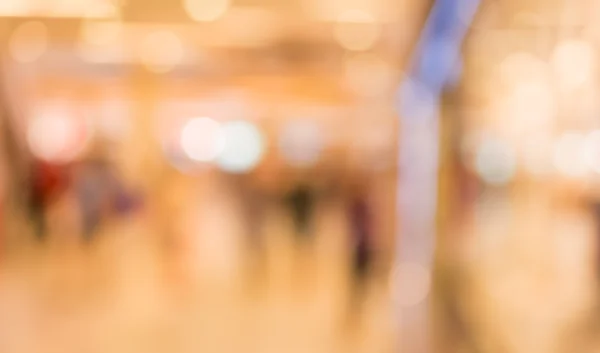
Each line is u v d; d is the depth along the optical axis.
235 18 7.78
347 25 7.67
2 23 7.84
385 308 5.53
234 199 8.67
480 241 3.79
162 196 7.93
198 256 7.37
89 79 10.34
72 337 5.03
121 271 6.93
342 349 4.82
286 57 9.58
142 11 7.54
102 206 8.57
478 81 3.62
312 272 7.02
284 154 11.51
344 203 9.05
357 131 11.35
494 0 2.64
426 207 5.70
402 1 5.92
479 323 3.22
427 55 5.00
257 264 7.21
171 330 5.24
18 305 5.76
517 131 3.25
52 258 7.46
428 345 4.30
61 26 7.89
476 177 4.38
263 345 4.96
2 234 7.61
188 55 9.45
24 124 9.65
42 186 8.46
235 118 12.30
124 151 10.80
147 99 10.98
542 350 2.15
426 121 5.80
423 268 5.41
